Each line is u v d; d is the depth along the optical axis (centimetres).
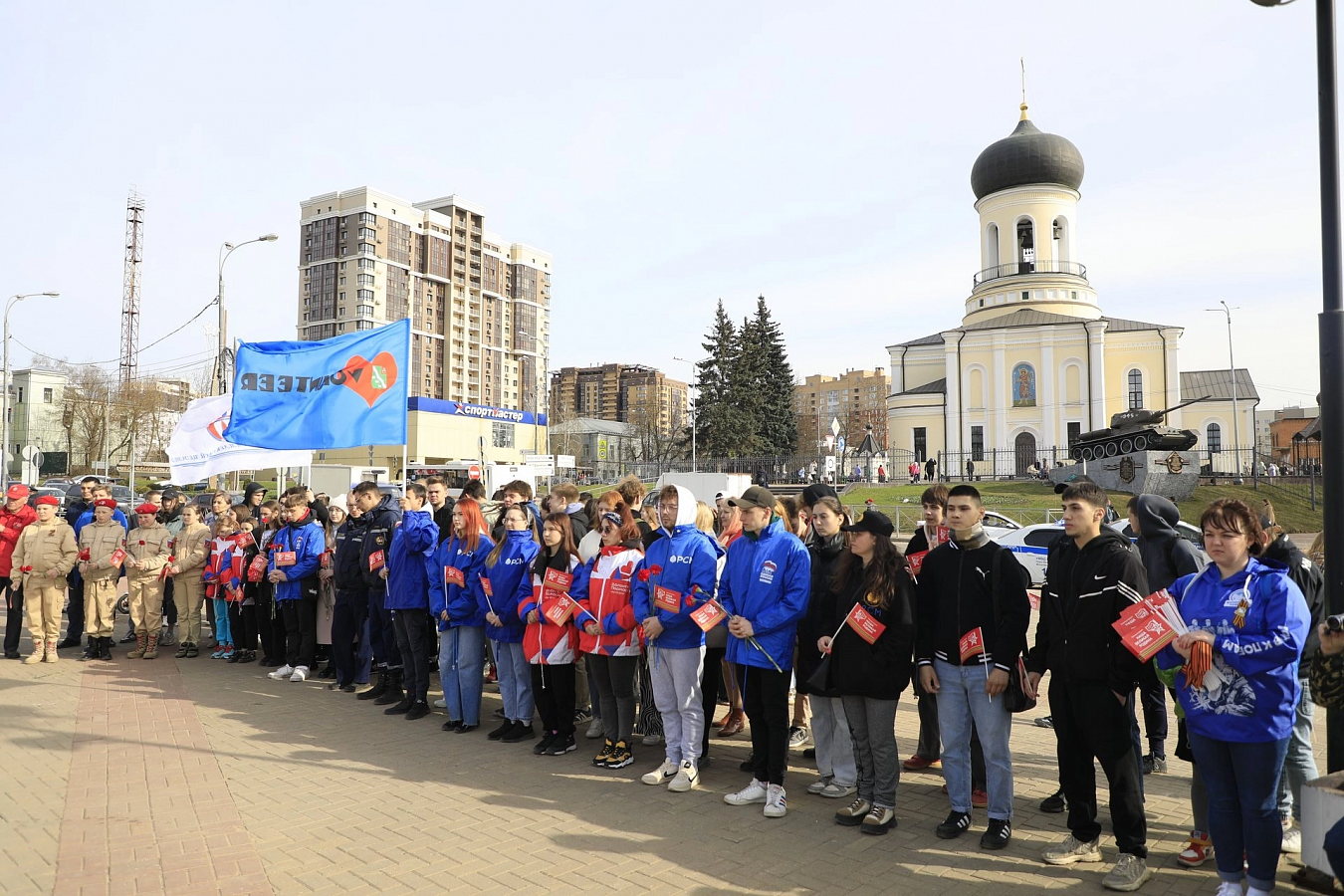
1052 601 501
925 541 697
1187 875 479
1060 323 5266
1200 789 491
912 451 5747
